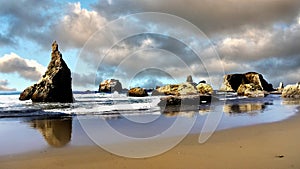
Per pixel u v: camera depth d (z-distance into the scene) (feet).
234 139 24.84
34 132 29.01
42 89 64.69
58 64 66.33
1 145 23.03
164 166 17.10
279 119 37.76
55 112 45.68
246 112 47.55
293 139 24.59
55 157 19.40
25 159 18.93
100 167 17.08
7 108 50.72
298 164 16.98
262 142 23.44
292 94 98.17
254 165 16.89
